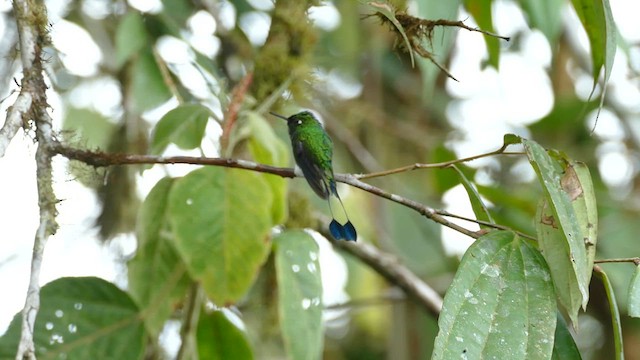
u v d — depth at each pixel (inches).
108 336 283.1
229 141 294.8
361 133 499.5
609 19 233.8
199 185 280.5
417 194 457.7
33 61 237.5
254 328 368.5
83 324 281.0
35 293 204.2
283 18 334.3
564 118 511.8
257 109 321.7
